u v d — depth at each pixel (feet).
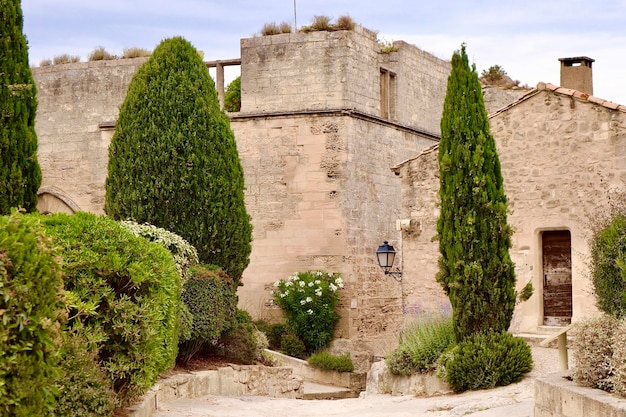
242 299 85.61
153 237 56.54
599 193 61.11
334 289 81.05
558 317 63.57
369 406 52.16
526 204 63.93
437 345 56.34
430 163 68.03
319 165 84.23
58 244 35.83
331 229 83.51
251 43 86.89
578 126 62.18
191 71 68.90
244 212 68.18
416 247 68.08
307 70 85.05
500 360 52.44
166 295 40.01
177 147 67.10
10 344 23.89
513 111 64.80
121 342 36.94
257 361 64.90
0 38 47.24
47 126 93.97
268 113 85.51
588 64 76.64
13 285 23.84
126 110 68.74
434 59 100.73
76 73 93.25
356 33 85.71
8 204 46.78
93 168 92.12
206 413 46.91
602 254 40.78
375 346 84.38
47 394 25.54
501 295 54.19
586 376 33.96
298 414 49.62
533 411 39.06
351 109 83.92
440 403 49.11
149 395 42.06
